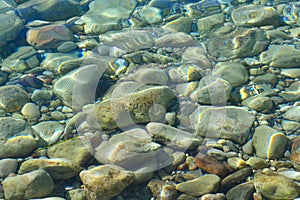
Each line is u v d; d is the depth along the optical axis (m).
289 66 2.14
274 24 2.39
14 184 1.67
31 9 2.47
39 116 1.97
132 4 2.55
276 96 2.03
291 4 2.52
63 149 1.81
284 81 2.09
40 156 1.81
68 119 1.96
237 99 2.02
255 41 2.26
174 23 2.40
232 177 1.71
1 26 2.31
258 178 1.70
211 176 1.71
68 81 2.08
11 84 2.10
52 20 2.43
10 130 1.85
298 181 1.70
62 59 2.19
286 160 1.78
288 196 1.64
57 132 1.90
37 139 1.85
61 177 1.73
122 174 1.69
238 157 1.79
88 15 2.47
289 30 2.35
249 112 1.95
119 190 1.67
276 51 2.20
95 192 1.67
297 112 1.93
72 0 2.54
